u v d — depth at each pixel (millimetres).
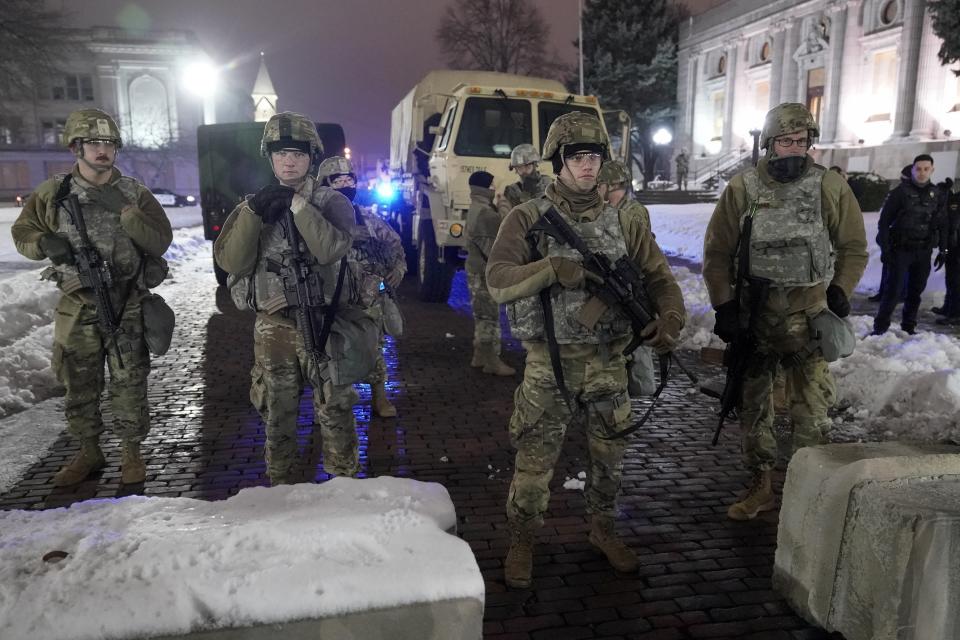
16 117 56188
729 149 43094
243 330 8406
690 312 8438
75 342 3895
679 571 3152
